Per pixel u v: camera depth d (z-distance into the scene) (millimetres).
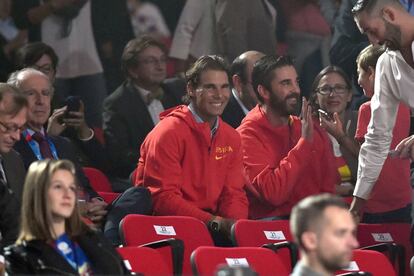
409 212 22500
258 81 21906
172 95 25000
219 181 20734
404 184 22406
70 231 15367
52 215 15133
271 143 21750
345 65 26734
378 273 19000
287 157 21438
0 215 16609
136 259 17094
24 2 26328
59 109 23062
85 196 20422
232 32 26891
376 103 19219
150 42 24578
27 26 26375
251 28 27078
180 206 20094
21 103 17625
